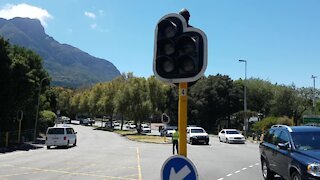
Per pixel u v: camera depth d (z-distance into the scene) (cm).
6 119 3569
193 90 8031
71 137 3350
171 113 8331
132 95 6594
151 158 2239
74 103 12394
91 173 1534
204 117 7844
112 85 8706
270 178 1328
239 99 7800
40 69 4891
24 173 1515
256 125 5394
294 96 7162
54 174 1491
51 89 7281
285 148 1108
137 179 1385
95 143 3984
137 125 7438
